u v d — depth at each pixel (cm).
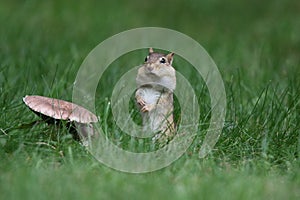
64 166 1092
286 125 1316
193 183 1005
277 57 1997
